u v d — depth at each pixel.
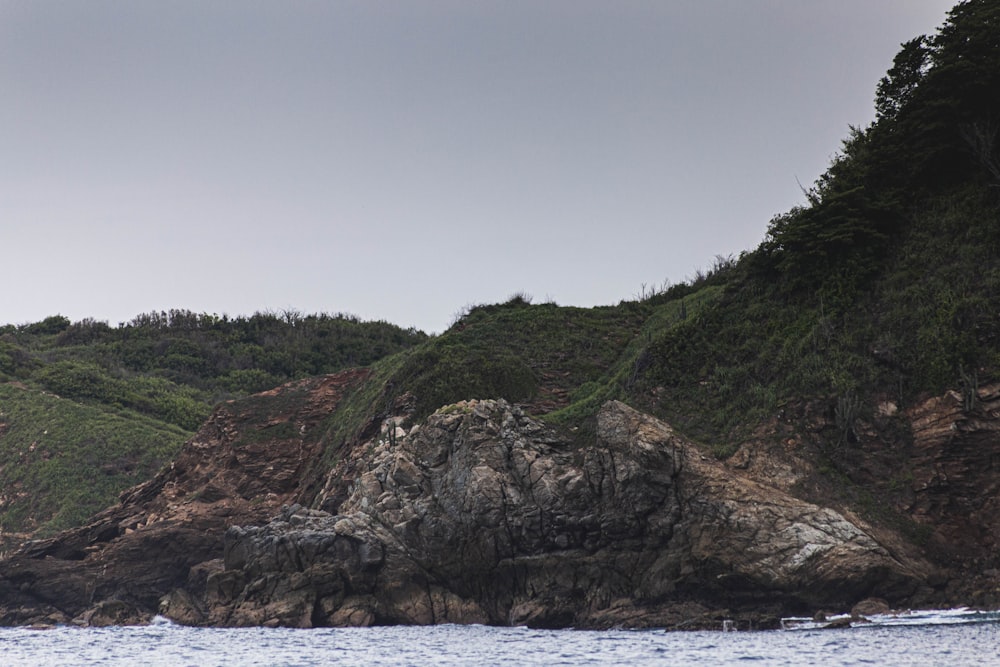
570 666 112.25
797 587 143.50
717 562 146.25
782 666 104.88
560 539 161.62
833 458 163.25
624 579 155.50
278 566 172.50
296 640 148.00
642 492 156.38
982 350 158.00
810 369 176.25
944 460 153.88
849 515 152.62
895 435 161.62
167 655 138.12
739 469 163.12
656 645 128.00
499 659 120.19
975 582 142.62
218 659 130.38
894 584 142.25
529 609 158.50
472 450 173.38
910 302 174.12
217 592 177.12
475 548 166.62
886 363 168.88
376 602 165.62
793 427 168.88
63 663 133.62
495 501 166.50
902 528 151.12
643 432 160.62
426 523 171.25
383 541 170.00
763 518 149.12
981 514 148.25
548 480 165.88
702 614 145.38
